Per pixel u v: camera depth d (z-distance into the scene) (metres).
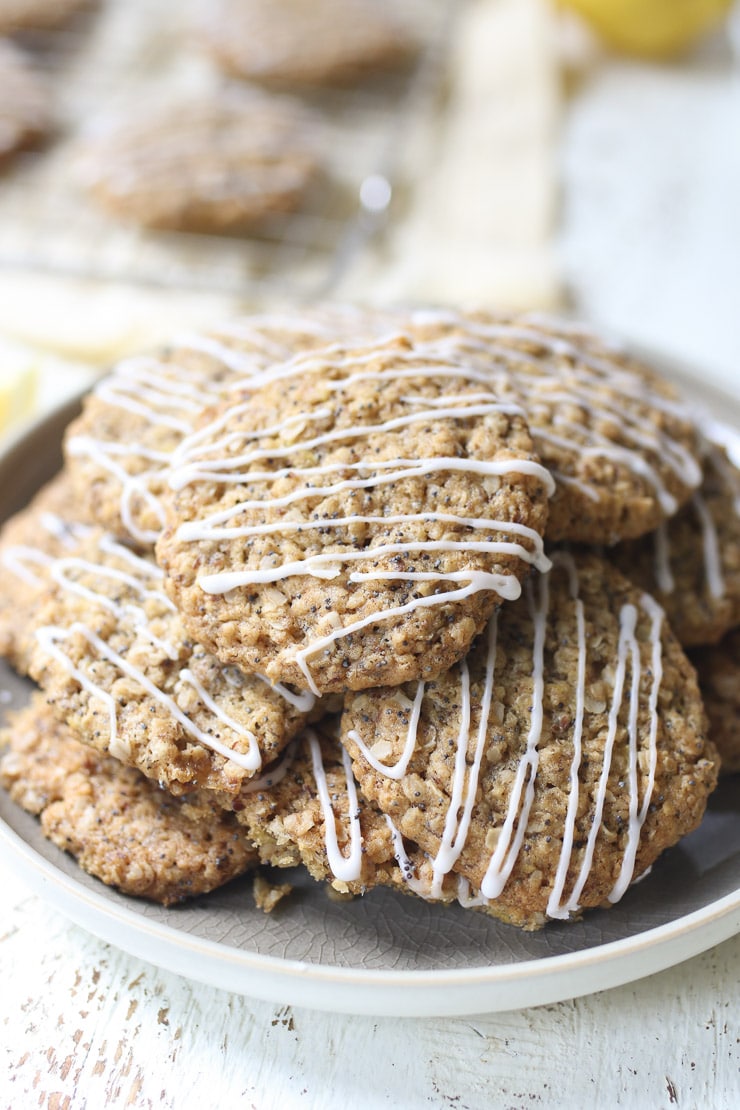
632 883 0.31
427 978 0.28
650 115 0.69
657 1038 0.31
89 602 0.33
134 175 0.57
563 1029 0.31
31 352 0.48
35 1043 0.31
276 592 0.30
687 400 0.39
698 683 0.35
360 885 0.30
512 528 0.31
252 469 0.32
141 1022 0.31
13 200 0.60
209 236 0.57
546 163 0.62
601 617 0.33
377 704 0.31
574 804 0.30
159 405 0.36
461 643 0.30
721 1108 0.30
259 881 0.31
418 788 0.30
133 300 0.52
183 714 0.31
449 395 0.32
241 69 0.65
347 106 0.67
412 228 0.59
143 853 0.31
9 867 0.31
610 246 0.59
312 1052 0.31
